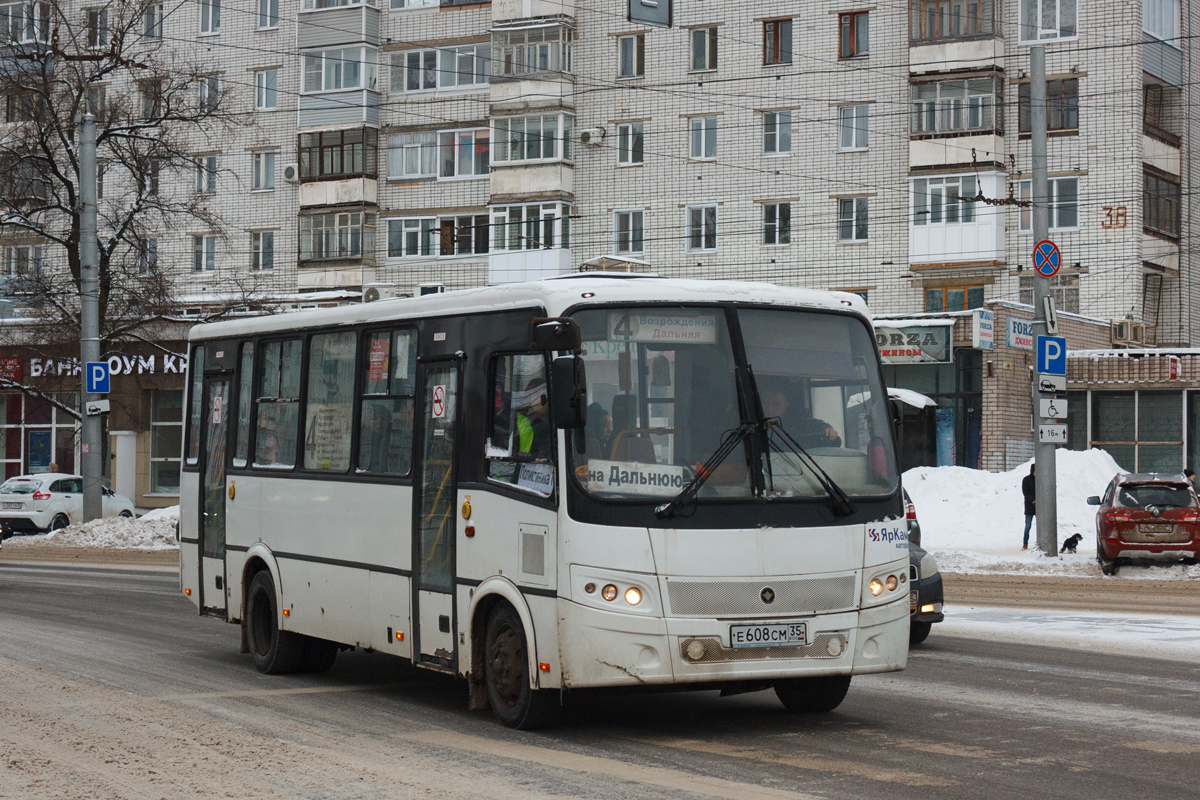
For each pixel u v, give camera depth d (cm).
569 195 5847
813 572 1009
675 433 1009
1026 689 1276
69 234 4219
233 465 1477
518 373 1061
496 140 5888
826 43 5547
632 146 5812
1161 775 895
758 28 5644
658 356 1022
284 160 6369
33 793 853
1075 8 5244
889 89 5459
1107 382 4597
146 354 5209
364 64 6153
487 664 1086
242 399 1476
